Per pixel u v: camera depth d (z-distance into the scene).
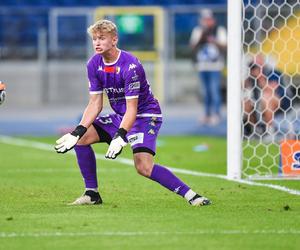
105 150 43.28
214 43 56.00
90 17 76.69
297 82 42.22
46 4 81.56
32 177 32.19
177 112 68.19
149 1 78.19
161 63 75.50
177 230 20.09
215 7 75.69
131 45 76.25
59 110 70.75
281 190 27.72
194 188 28.28
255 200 25.38
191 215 22.33
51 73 78.94
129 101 23.08
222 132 53.53
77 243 18.64
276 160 35.94
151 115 23.61
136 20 76.12
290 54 37.75
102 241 18.83
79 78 78.94
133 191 27.69
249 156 37.19
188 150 43.22
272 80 41.50
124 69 23.16
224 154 41.19
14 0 82.19
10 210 23.41
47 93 77.31
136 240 18.92
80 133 23.44
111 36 23.08
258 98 41.22
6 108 73.88
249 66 38.62
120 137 22.53
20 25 83.50
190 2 77.62
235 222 21.22
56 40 80.12
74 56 79.31
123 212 22.91
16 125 58.88
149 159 23.42
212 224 20.92
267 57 38.44
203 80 56.53
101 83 23.66
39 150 43.62
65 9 80.19
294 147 31.20
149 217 22.00
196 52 56.28
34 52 81.62
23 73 79.56
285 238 19.20
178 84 77.50
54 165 36.66
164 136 51.59
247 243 18.62
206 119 57.09
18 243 18.67
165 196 26.36
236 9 30.08
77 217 22.02
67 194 27.12
